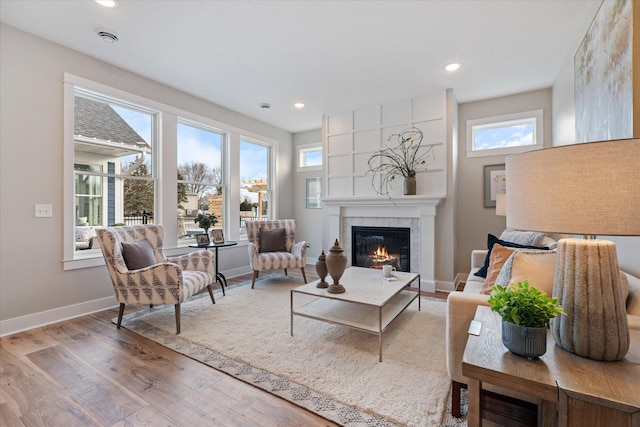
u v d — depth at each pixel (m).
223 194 4.62
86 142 3.12
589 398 0.78
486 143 4.21
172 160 3.81
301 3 2.24
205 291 3.75
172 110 3.78
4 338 2.42
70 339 2.41
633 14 1.56
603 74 2.01
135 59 3.07
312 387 1.77
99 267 3.11
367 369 1.96
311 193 5.72
